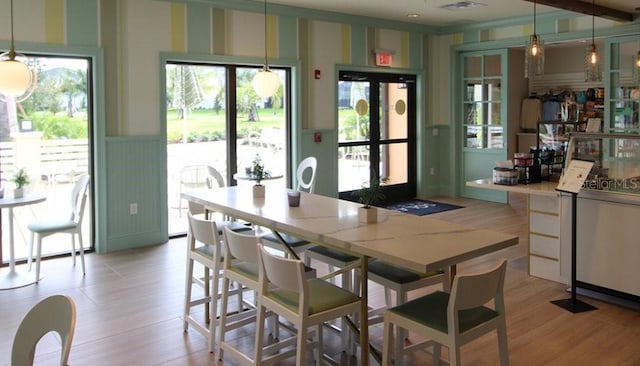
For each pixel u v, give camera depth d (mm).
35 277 4707
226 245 3154
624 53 6836
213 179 6508
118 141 5641
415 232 2824
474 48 8391
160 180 5992
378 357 2889
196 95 6344
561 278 4562
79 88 5531
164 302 4184
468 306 2295
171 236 6254
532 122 10195
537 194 4516
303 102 7180
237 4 6352
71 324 1620
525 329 3646
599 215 4207
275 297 2732
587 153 4207
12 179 5211
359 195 3059
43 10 5137
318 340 3051
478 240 2650
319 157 7438
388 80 8367
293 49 7000
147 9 5750
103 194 5586
